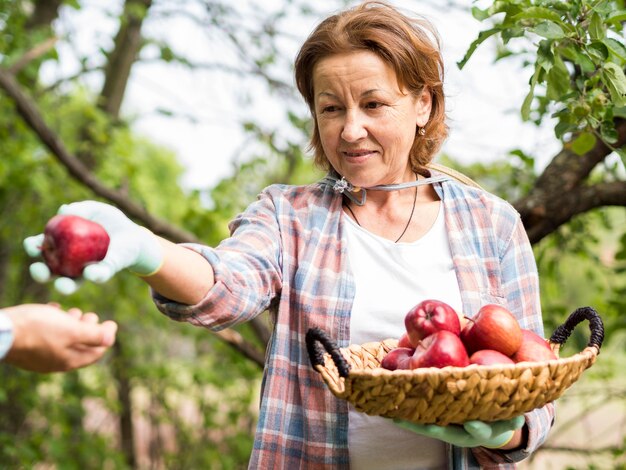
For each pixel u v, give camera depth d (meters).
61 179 5.64
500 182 3.85
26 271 6.11
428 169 2.02
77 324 1.28
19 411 5.86
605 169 3.27
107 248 1.39
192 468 6.42
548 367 1.47
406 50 1.79
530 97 2.04
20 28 4.90
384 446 1.80
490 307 1.64
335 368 1.67
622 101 1.98
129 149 5.69
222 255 1.74
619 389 4.31
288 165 4.75
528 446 1.72
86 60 5.21
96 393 6.19
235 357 5.60
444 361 1.54
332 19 1.84
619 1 2.43
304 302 1.84
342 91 1.78
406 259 1.87
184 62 4.84
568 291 4.19
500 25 2.07
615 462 4.03
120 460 6.07
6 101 4.88
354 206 1.95
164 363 6.68
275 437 1.82
